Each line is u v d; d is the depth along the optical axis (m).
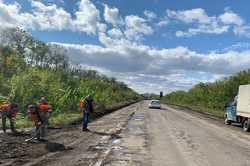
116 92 75.94
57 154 11.34
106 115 34.56
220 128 25.11
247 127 24.23
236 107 27.95
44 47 52.81
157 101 59.31
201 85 75.00
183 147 14.25
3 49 45.91
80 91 37.25
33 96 25.75
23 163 9.67
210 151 13.49
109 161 10.59
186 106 81.44
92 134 17.58
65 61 53.00
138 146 14.00
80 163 10.02
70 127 20.66
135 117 32.38
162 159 11.33
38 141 13.80
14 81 25.61
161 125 24.47
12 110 15.56
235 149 14.37
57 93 29.70
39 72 30.14
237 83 48.84
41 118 14.25
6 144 12.45
